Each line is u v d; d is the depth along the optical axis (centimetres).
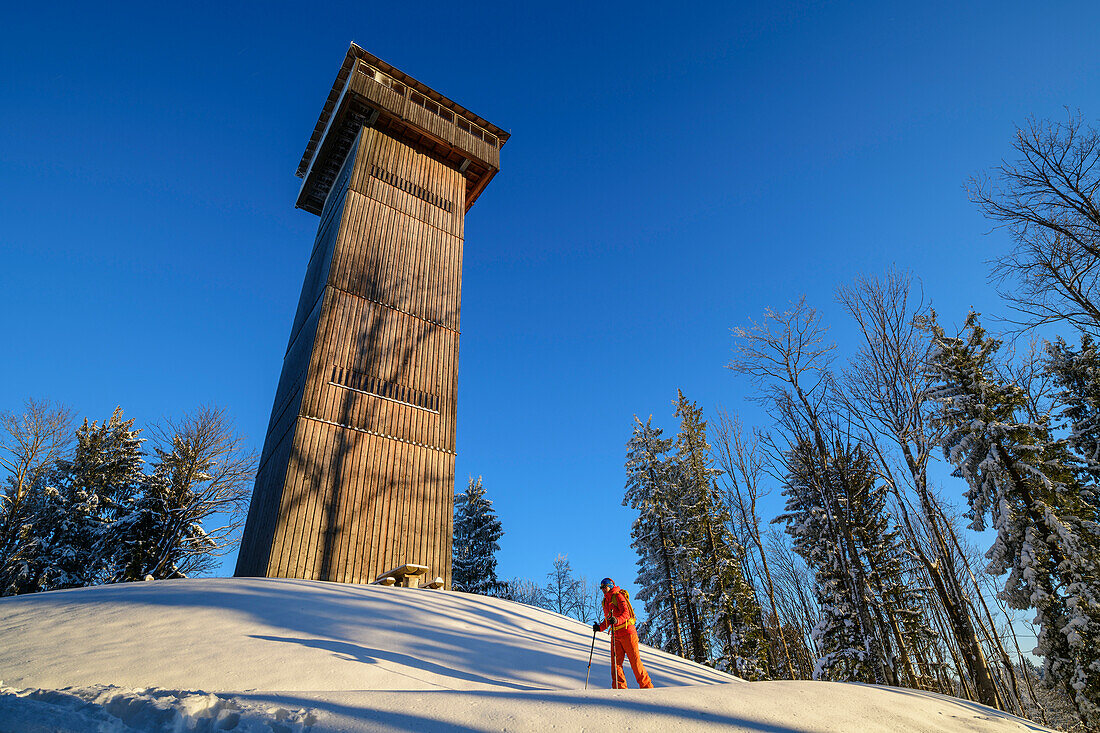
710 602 2470
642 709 491
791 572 2922
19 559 2470
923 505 1377
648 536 2903
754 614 2431
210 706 430
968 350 2006
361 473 1892
